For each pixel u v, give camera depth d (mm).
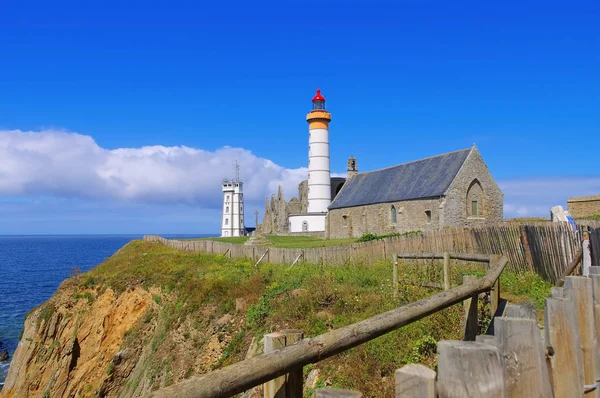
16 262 172000
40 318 41719
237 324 23188
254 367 3715
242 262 36250
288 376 4504
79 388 35062
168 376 24688
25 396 38000
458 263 21344
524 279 18469
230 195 139750
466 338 9492
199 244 48344
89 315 39125
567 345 4938
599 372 5914
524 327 3896
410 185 54625
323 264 27844
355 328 4965
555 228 17984
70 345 37312
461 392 3277
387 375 11414
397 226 54094
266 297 22656
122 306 37281
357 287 19031
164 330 28734
